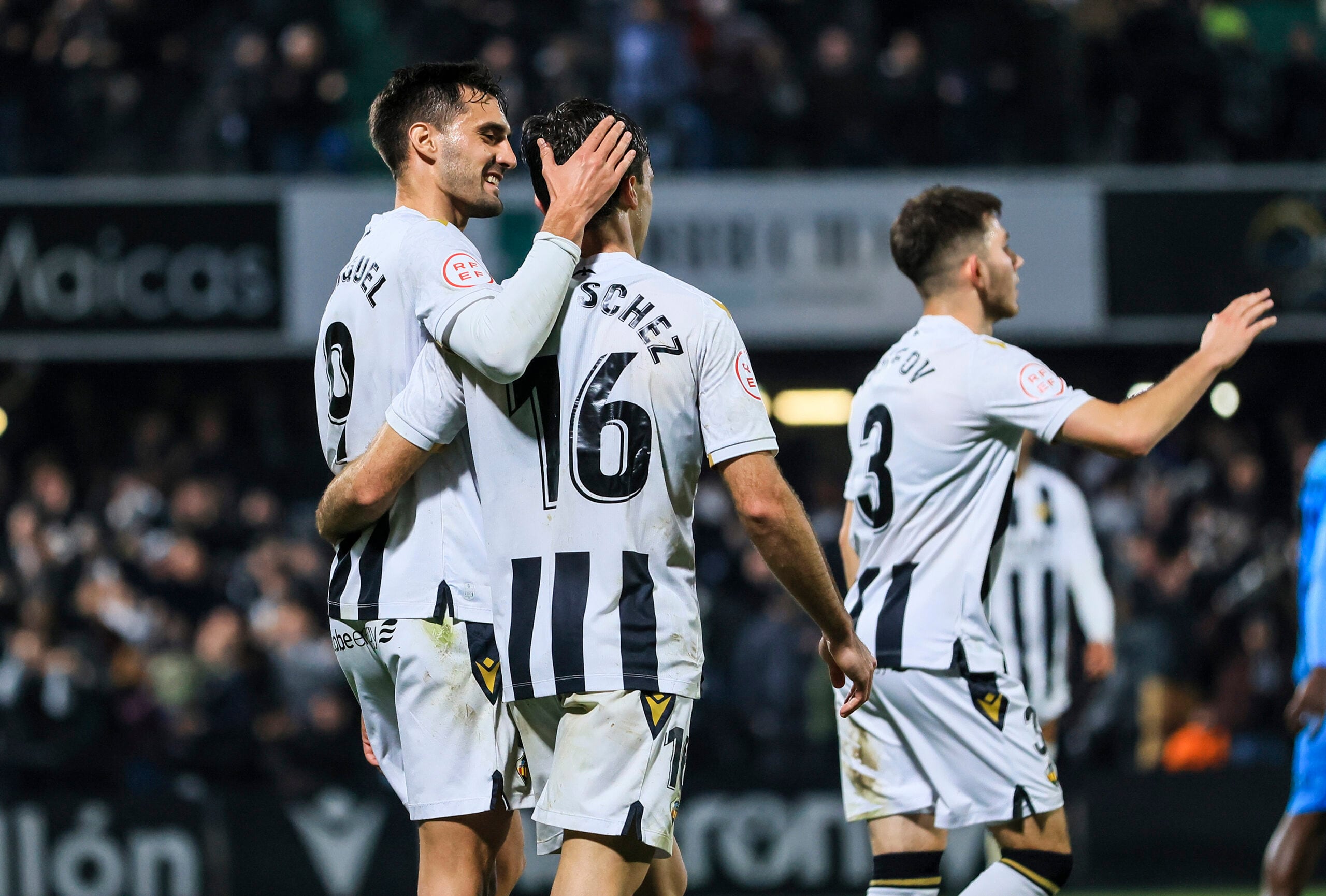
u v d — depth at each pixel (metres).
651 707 10.63
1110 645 21.80
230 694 32.81
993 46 46.28
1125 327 42.53
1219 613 37.22
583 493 10.73
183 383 46.19
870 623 14.43
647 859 10.79
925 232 14.77
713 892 30.61
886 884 14.41
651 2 44.53
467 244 11.64
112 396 45.81
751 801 30.91
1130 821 31.31
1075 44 46.34
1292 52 47.25
